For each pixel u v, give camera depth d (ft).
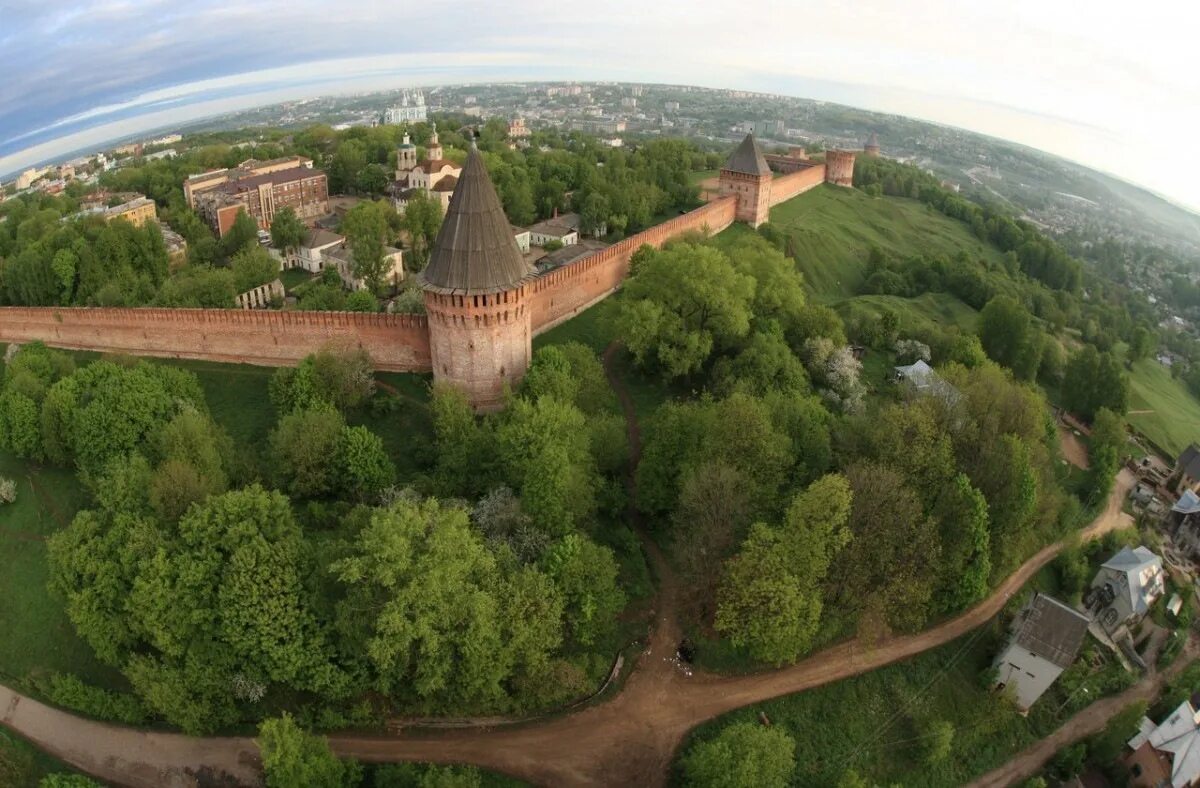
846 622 194.70
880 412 226.17
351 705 162.61
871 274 510.17
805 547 167.02
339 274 390.83
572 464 190.90
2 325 318.86
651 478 204.74
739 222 507.71
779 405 222.48
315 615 154.81
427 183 528.63
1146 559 231.30
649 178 563.07
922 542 181.88
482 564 157.07
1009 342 355.56
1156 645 225.76
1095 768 187.62
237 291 342.64
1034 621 188.24
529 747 160.45
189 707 155.74
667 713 168.96
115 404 215.51
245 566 151.43
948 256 566.36
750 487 185.47
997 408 240.12
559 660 162.61
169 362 291.17
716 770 141.59
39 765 158.92
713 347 288.71
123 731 166.40
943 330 382.42
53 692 169.48
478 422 238.68
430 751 158.71
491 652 153.28
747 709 171.73
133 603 155.53
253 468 210.79
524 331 241.96
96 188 615.98
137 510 173.99
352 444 205.57
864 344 345.72
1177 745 176.96
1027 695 190.90
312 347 278.46
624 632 183.21
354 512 174.29
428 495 201.87
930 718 182.39
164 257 382.22
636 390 278.26
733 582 165.58
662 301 279.49
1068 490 281.95
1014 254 631.97
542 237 466.70
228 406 262.88
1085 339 508.12
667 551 203.82
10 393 234.58
